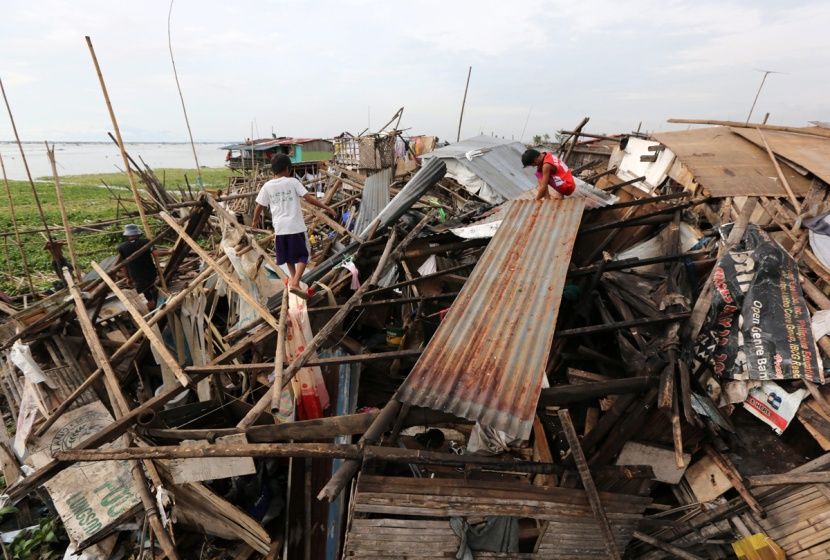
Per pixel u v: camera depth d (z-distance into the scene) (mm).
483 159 12648
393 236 6809
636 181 10148
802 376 3549
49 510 4793
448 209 11797
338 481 2709
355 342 5887
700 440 3908
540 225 5168
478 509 3102
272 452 2715
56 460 3055
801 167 6723
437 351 3402
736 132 8500
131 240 7465
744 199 6363
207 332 5492
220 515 3996
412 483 2967
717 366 4035
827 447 3334
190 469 3506
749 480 3490
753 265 4074
